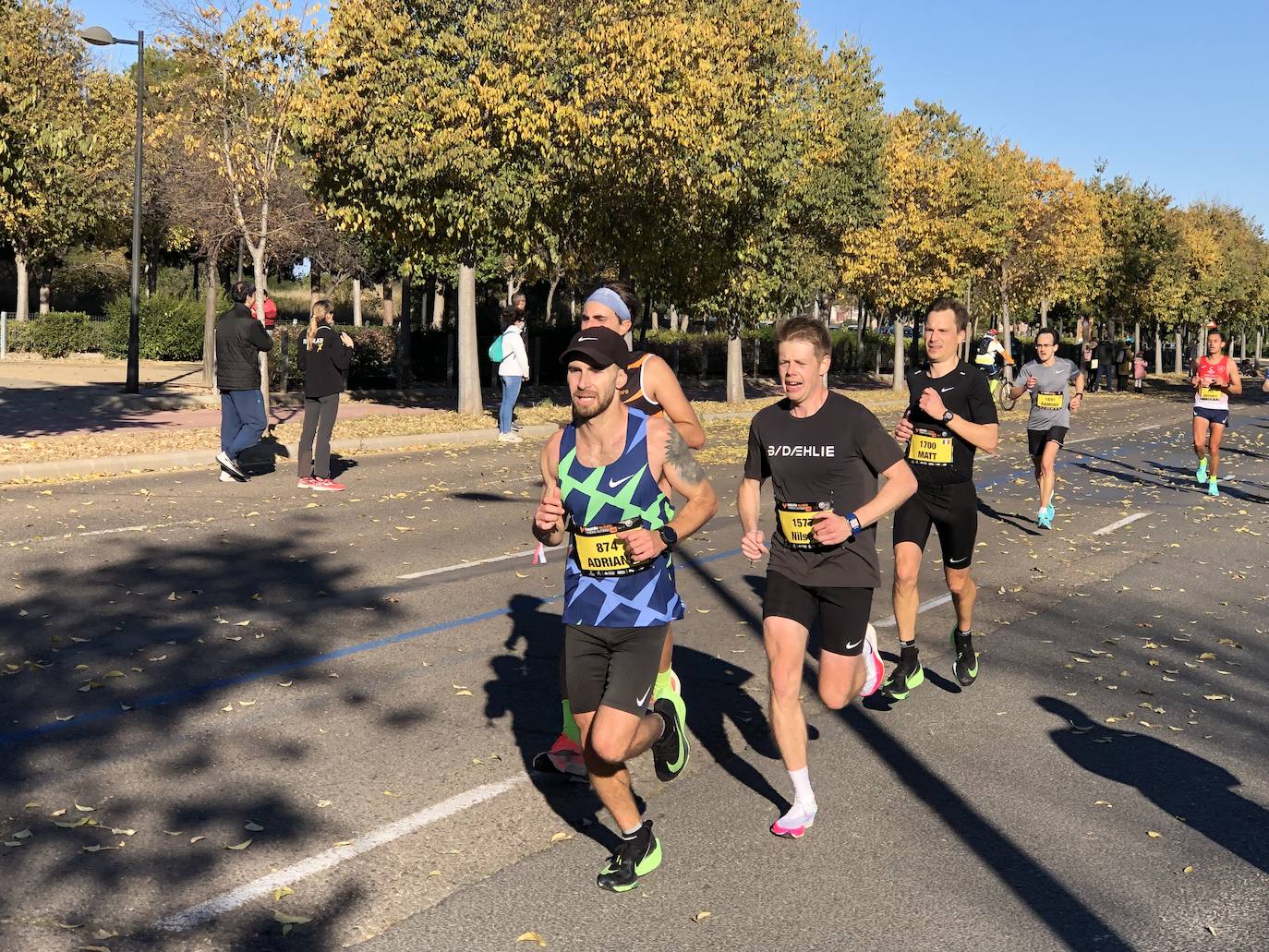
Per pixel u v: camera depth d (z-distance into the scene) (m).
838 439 4.59
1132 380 50.09
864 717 6.02
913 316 40.03
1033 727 5.93
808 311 44.56
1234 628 8.23
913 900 4.02
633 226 24.16
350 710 5.76
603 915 3.84
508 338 18.66
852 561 4.59
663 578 4.04
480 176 19.94
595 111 20.55
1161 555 10.94
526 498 12.76
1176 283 48.97
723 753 5.41
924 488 6.17
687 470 4.02
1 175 16.14
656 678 4.15
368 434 17.81
